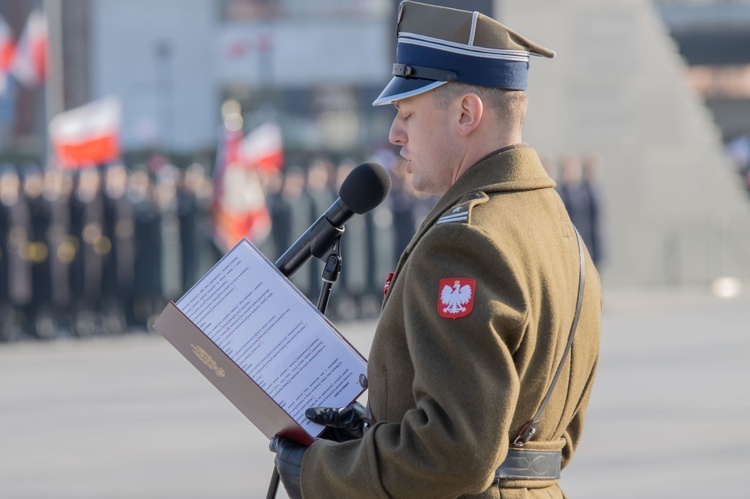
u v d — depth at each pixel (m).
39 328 43.03
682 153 59.59
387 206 48.75
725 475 20.14
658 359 34.53
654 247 59.81
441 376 6.48
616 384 29.88
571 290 7.16
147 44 60.66
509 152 7.11
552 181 7.29
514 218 6.89
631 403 27.09
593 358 7.57
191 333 7.45
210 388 30.16
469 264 6.62
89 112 49.12
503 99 7.10
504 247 6.66
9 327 42.62
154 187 45.56
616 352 36.31
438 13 7.10
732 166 60.56
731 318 46.28
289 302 7.51
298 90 61.78
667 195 59.72
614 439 23.14
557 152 57.66
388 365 6.98
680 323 44.72
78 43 59.84
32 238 42.81
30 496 19.11
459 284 6.54
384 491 6.62
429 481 6.49
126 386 30.83
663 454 21.77
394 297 6.99
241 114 61.47
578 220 53.44
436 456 6.42
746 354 35.41
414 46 7.16
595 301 7.52
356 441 6.91
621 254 59.50
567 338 7.10
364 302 48.53
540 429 7.13
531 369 6.82
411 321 6.70
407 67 7.16
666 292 58.59
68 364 35.91
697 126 59.75
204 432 24.31
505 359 6.45
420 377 6.54
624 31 58.31
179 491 19.33
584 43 57.81
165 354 38.00
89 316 43.84
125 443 23.28
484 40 7.04
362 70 61.88
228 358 7.36
